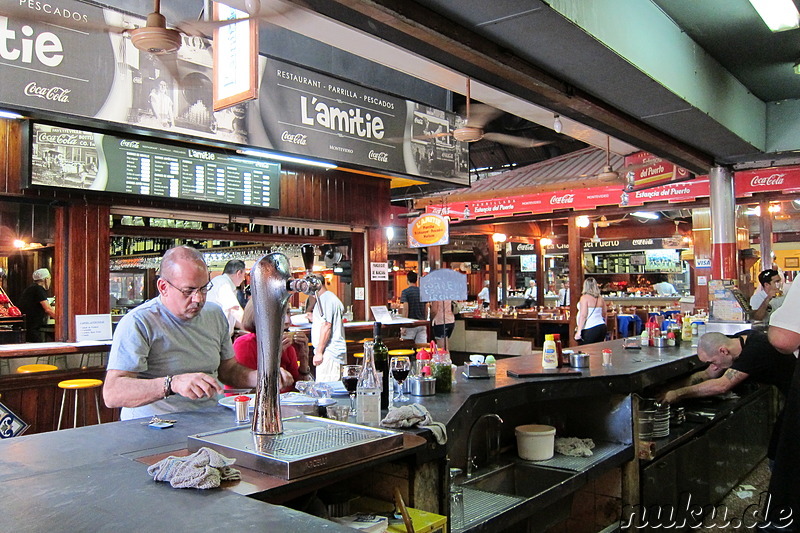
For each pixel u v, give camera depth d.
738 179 8.05
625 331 11.23
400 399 2.71
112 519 1.27
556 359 3.68
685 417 4.21
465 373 3.37
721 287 6.30
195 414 2.41
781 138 6.14
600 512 3.49
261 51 4.91
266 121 4.77
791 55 5.02
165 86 4.20
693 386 3.98
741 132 5.56
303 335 3.38
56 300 5.41
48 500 1.40
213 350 2.83
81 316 5.29
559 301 15.77
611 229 14.34
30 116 3.80
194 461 1.54
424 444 2.02
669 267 16.47
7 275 8.53
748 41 4.74
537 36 3.33
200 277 2.60
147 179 5.54
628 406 3.47
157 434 2.08
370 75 5.75
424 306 10.09
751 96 5.86
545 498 2.73
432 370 2.88
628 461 3.41
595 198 9.45
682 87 4.43
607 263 17.19
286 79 4.90
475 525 2.34
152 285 10.45
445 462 2.23
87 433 2.10
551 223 14.88
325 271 10.31
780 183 7.75
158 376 2.62
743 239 11.40
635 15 3.84
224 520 1.27
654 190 8.95
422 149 6.02
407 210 13.02
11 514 1.30
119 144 5.37
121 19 3.99
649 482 3.49
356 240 8.21
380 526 1.89
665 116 4.82
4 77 3.55
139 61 4.08
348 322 7.79
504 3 2.97
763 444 5.54
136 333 2.54
